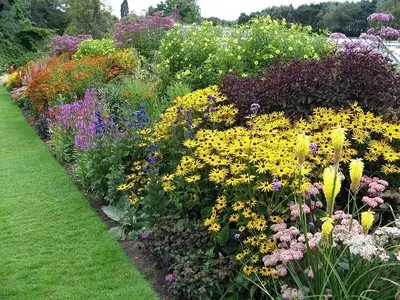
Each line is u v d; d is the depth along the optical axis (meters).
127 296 3.58
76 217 5.13
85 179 5.84
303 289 2.62
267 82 5.10
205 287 3.28
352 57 4.76
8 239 4.68
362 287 2.53
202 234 3.68
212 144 3.98
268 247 3.17
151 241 3.93
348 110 4.36
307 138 2.46
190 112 4.89
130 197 4.86
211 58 8.07
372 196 3.49
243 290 3.29
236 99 5.25
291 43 7.89
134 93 7.88
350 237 2.57
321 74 4.69
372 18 8.70
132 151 5.35
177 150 4.75
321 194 3.81
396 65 5.34
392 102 4.53
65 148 7.45
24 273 4.01
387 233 2.65
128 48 12.20
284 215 3.40
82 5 27.58
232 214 3.69
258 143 3.78
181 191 4.24
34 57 22.83
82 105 7.67
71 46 17.28
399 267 2.59
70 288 3.75
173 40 9.28
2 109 13.40
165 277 3.67
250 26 8.49
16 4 26.34
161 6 24.98
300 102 4.71
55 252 4.37
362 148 4.08
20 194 5.97
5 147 8.77
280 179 3.46
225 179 3.75
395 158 3.70
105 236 4.61
